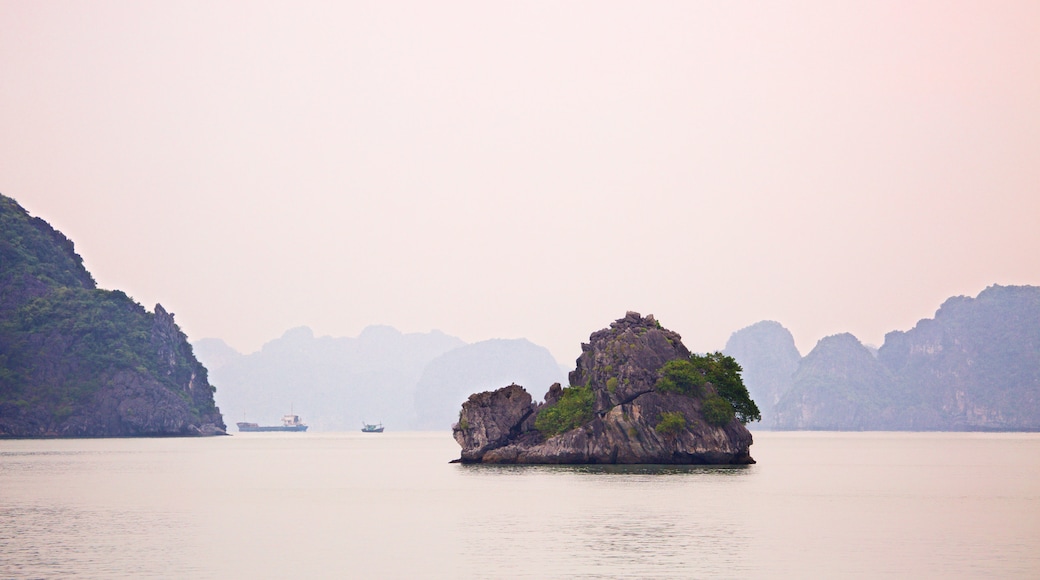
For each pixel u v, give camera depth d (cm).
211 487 13012
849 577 6253
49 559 6931
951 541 7638
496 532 8200
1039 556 6975
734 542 7600
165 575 6375
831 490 11956
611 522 8775
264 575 6366
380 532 8244
